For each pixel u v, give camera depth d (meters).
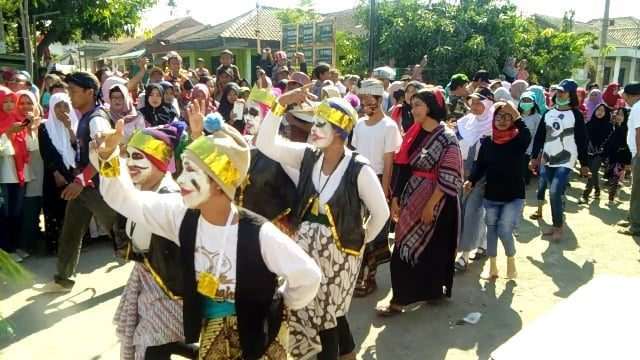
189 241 2.23
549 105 10.94
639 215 6.78
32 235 5.71
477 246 5.50
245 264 2.19
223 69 8.90
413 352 3.86
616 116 8.62
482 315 4.45
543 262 5.76
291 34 17.33
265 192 3.39
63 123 5.36
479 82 8.47
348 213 3.03
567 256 5.97
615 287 1.76
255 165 3.42
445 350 3.89
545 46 20.11
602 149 8.80
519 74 14.19
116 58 22.72
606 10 23.42
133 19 18.22
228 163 2.11
